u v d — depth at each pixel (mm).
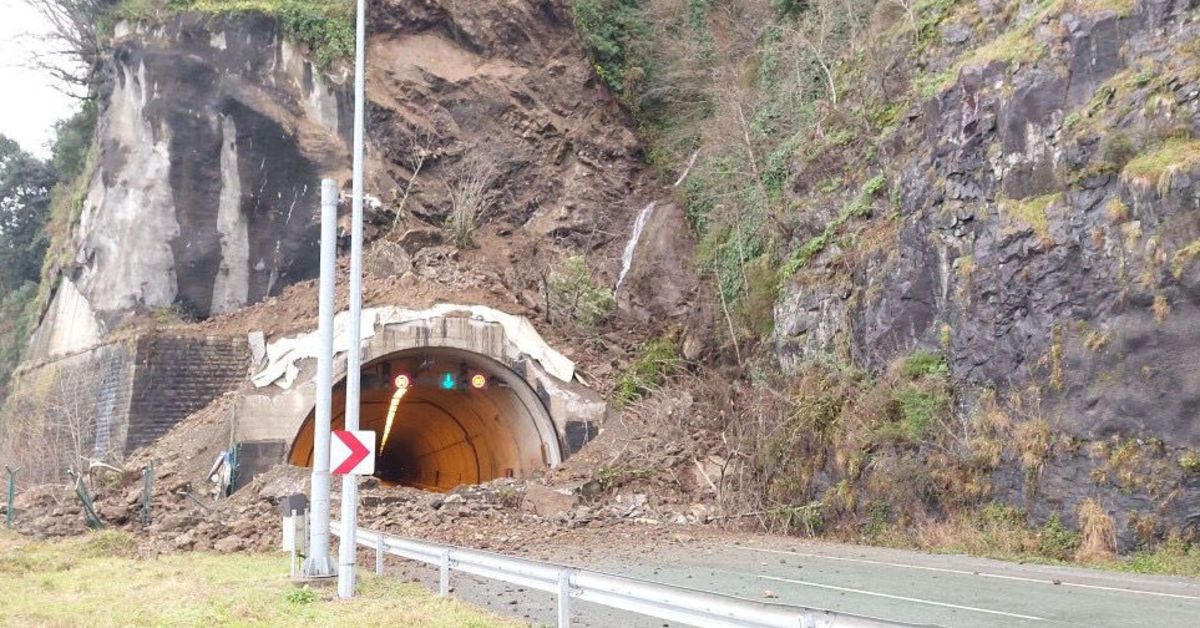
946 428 22156
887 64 30109
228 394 29656
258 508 24797
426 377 33375
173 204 34594
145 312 33469
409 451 49844
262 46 36844
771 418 27703
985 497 20875
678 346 34750
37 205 57219
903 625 6543
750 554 20141
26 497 26062
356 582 13984
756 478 27250
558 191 40438
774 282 31703
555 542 22828
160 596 13117
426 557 13703
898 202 26297
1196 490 17266
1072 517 19047
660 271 38156
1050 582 15102
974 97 23859
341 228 35875
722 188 36750
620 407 32281
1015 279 21500
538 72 41781
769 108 36000
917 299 24453
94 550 19812
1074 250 20359
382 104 38406
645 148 42406
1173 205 18562
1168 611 11953
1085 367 19547
